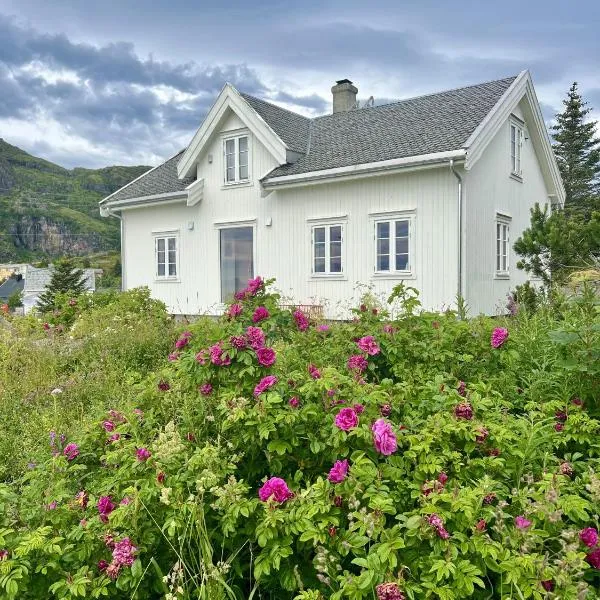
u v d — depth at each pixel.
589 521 2.05
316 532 1.90
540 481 2.18
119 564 2.01
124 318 10.14
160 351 7.81
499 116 12.23
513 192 13.92
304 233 13.72
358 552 1.87
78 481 2.76
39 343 8.67
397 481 2.17
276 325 4.20
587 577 1.95
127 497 2.25
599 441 2.65
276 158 13.91
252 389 2.70
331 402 2.55
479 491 1.96
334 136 14.67
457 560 1.83
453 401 2.62
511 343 3.64
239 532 2.23
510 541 1.85
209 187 15.75
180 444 2.44
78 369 7.07
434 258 11.56
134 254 17.88
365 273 12.60
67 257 45.84
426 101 14.38
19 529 2.24
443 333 3.87
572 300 4.39
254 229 14.75
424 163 11.10
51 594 2.07
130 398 4.11
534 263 10.63
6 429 5.02
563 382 3.16
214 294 15.73
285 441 2.43
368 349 3.52
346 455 2.31
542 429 2.47
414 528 1.86
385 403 2.67
